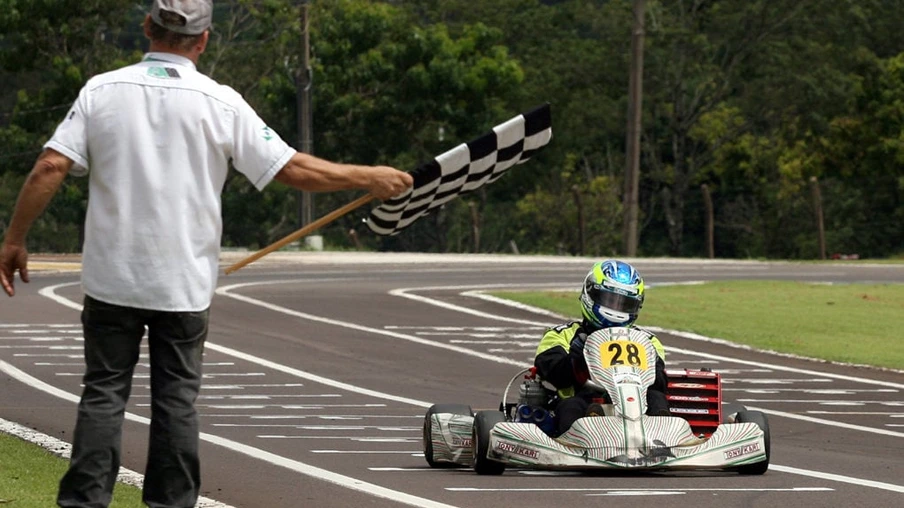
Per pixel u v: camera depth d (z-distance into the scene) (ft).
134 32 531.50
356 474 87.71
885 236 505.66
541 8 611.47
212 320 205.77
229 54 488.85
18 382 141.18
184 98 51.90
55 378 144.77
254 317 210.59
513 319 214.28
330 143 488.44
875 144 502.38
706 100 560.20
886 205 505.25
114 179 51.52
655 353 87.35
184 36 52.85
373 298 241.76
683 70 558.56
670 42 556.10
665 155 581.94
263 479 84.74
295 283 273.75
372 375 153.99
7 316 207.00
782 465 93.66
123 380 52.85
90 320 52.29
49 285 260.83
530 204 519.19
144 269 51.57
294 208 495.82
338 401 132.77
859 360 172.24
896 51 598.75
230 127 52.29
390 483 83.35
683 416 89.10
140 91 51.83
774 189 539.29
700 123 557.74
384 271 316.81
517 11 613.11
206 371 155.02
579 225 411.75
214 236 52.70
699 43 556.92
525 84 549.13
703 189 413.80
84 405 52.42
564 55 571.28
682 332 197.57
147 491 52.95
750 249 545.85
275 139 52.65
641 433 82.99
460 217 536.83
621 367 85.40
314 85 469.57
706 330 198.70
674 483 83.35
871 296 248.52
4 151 442.09
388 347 179.83
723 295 247.09
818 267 357.82
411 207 55.67
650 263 372.17
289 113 476.95
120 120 51.55
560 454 82.94
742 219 551.59
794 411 130.00
